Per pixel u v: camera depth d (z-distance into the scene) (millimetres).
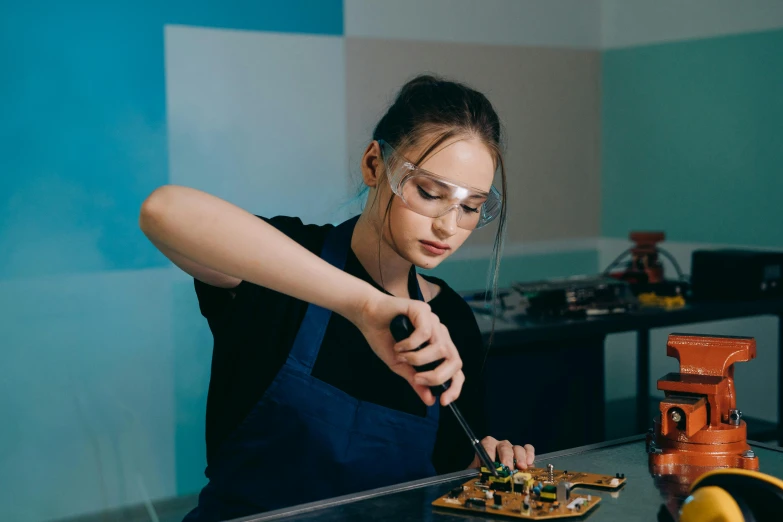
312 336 1362
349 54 3830
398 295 1467
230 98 3578
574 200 4555
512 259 4332
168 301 3523
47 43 3229
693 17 4102
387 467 1366
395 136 1283
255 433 1350
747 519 837
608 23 4539
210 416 1406
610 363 4539
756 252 3373
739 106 3926
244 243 1027
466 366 1550
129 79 3379
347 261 1454
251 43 3600
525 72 4328
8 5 3154
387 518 988
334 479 1345
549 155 4438
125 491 3463
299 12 3693
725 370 1244
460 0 4098
